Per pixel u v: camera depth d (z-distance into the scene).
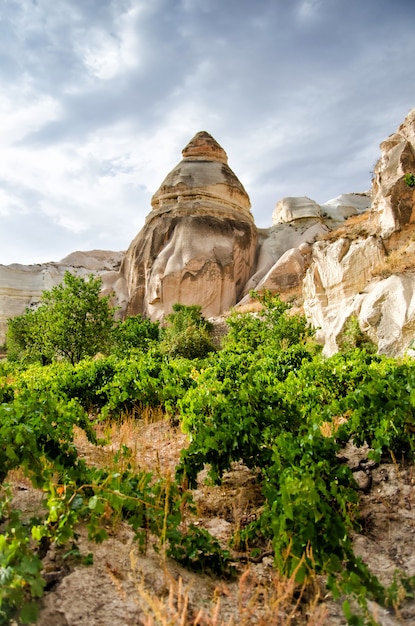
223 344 21.50
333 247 21.27
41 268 53.28
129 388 9.12
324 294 21.31
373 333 16.03
